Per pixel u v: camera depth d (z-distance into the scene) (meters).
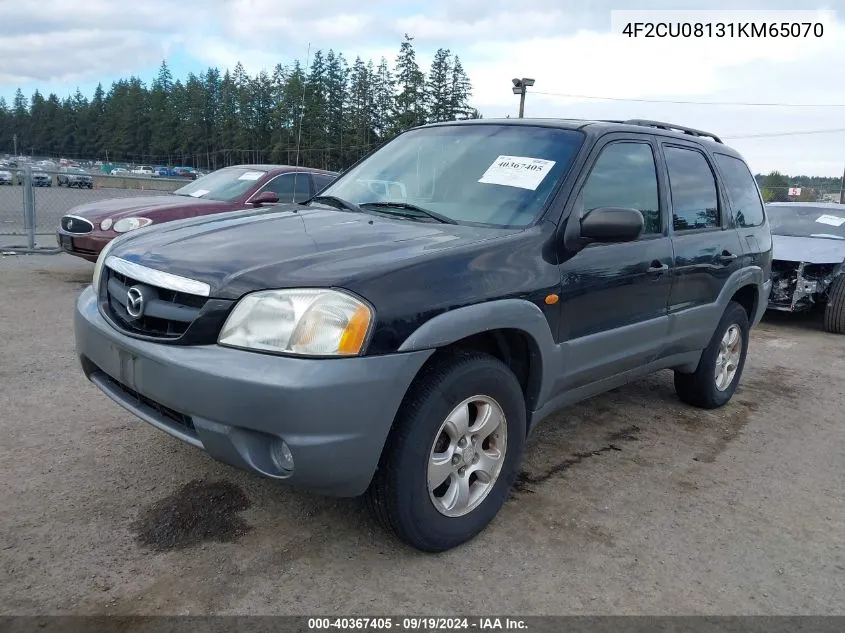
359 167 4.19
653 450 4.12
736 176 4.91
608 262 3.40
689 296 4.15
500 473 3.00
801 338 8.00
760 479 3.81
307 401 2.30
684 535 3.12
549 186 3.29
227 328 2.45
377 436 2.45
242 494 3.17
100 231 7.66
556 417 4.59
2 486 3.12
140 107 105.00
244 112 84.06
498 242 2.94
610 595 2.62
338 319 2.37
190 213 7.96
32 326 5.98
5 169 10.48
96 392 4.40
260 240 2.88
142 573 2.56
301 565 2.67
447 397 2.64
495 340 3.09
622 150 3.72
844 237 9.03
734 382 5.07
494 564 2.77
